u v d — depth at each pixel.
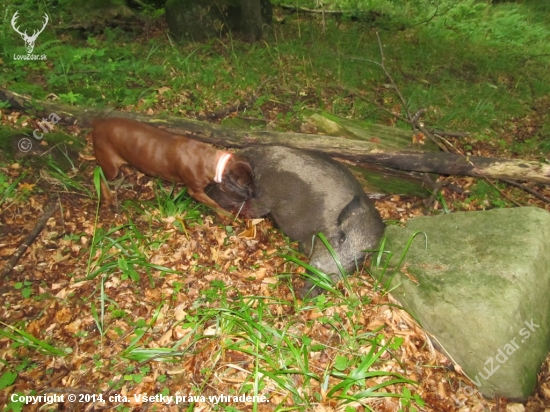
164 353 1.55
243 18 3.54
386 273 1.80
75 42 3.19
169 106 2.62
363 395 1.42
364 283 1.87
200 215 2.14
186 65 2.93
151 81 2.81
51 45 2.91
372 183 2.40
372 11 4.62
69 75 2.65
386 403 1.49
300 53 3.46
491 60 4.08
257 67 3.16
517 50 4.54
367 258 1.91
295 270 1.94
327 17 4.53
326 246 1.82
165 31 3.55
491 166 2.22
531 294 1.61
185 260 1.92
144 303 1.74
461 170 2.26
